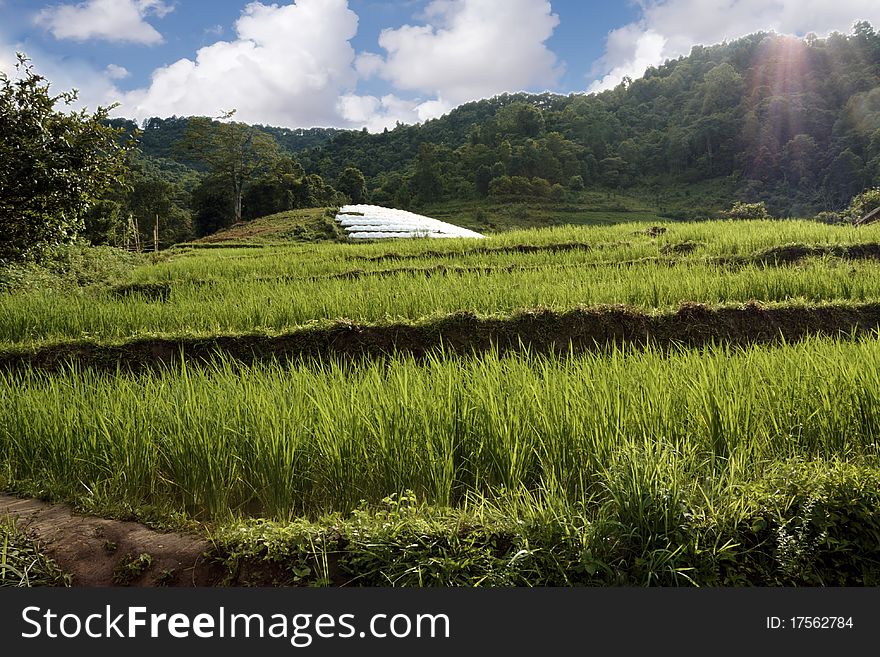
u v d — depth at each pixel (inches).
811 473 160.4
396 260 729.6
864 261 544.7
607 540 144.8
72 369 259.0
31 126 430.9
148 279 673.0
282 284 529.3
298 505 183.9
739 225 884.6
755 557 145.9
